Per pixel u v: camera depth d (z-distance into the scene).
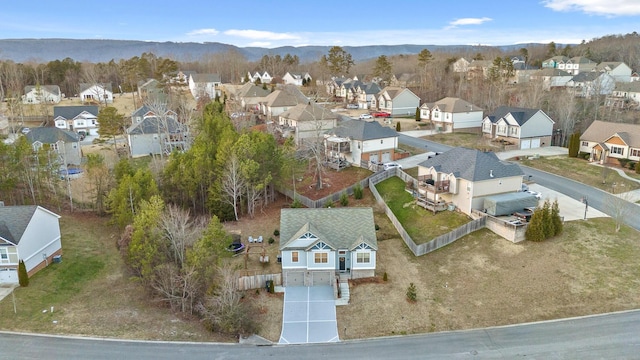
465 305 34.72
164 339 31.31
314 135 76.44
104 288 37.81
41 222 40.09
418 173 55.00
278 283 38.44
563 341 30.05
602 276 36.16
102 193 52.31
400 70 175.12
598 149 62.69
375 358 29.36
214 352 30.08
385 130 65.56
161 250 36.41
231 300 32.06
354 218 40.56
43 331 31.59
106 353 29.45
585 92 98.00
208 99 101.88
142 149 75.38
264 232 47.47
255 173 51.31
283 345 31.05
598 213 45.88
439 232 44.59
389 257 41.66
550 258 38.97
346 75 152.38
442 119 86.25
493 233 43.66
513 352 29.33
